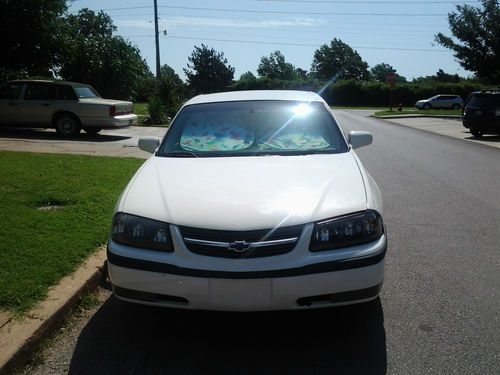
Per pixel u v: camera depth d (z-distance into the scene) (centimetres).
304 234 312
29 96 1476
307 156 420
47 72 2222
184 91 2902
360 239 321
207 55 6550
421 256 508
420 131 2130
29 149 1161
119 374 307
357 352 328
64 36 1964
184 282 310
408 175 974
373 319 371
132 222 332
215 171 384
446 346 333
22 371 309
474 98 1848
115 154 1114
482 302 400
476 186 866
